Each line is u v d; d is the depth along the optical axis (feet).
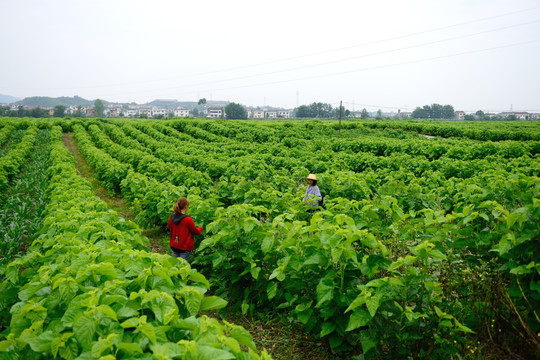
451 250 15.99
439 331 12.24
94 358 7.34
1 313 12.75
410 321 11.57
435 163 47.91
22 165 62.75
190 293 10.19
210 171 48.01
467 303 14.74
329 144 93.56
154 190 30.32
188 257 20.45
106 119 237.45
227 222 17.76
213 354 6.77
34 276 12.69
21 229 26.63
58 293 10.57
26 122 148.15
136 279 10.95
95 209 22.66
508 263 12.45
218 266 18.58
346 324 12.85
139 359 7.39
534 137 119.65
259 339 15.84
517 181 18.81
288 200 24.67
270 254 16.87
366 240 13.26
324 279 12.88
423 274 12.62
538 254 11.94
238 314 17.95
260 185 33.35
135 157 61.41
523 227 12.42
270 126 183.93
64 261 13.01
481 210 15.66
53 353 8.02
